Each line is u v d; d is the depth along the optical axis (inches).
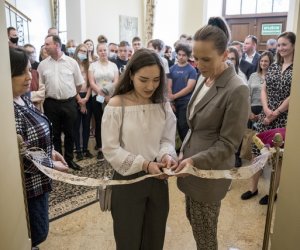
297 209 37.2
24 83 54.6
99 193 53.3
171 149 52.7
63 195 108.7
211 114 50.0
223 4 274.5
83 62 152.9
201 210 56.2
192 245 81.7
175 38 292.8
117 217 52.2
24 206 48.7
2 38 37.8
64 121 133.8
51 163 58.9
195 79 130.3
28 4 283.0
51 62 129.7
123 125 49.0
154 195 52.0
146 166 48.4
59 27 320.8
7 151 38.7
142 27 293.9
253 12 264.8
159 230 54.2
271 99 103.9
